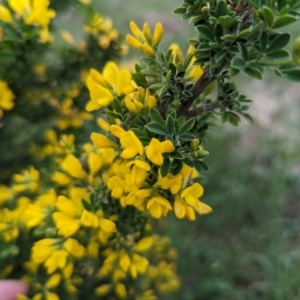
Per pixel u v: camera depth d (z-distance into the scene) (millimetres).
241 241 337
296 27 534
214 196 336
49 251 142
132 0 653
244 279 321
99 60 213
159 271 243
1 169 227
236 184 344
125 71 133
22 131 229
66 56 208
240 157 357
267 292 303
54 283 172
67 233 134
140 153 113
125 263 148
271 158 382
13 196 190
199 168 115
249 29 107
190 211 123
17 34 170
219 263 317
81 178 147
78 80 215
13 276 188
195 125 139
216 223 335
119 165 132
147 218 150
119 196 129
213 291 307
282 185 327
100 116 207
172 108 130
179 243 314
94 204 136
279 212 328
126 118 124
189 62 123
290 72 106
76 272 171
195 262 323
